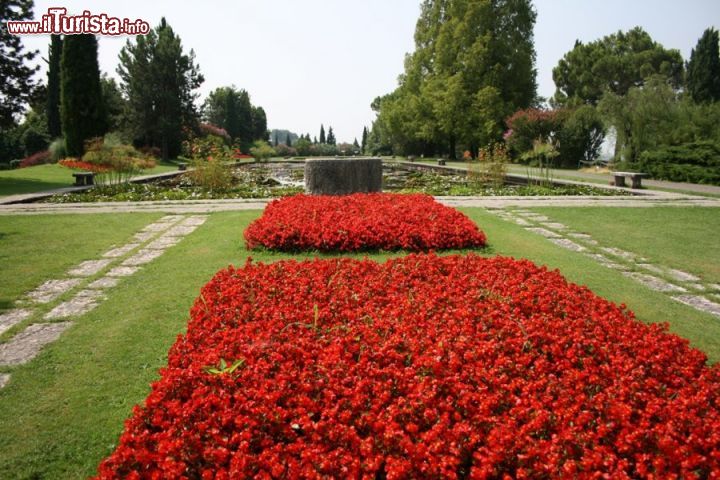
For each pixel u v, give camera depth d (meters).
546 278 4.11
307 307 3.39
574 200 10.58
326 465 1.82
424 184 15.48
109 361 3.05
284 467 1.84
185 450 1.90
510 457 1.88
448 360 2.55
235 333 2.91
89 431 2.36
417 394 2.21
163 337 3.39
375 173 9.57
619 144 21.55
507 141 25.95
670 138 18.47
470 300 3.46
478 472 1.79
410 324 2.98
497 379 2.36
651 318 3.78
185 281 4.64
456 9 29.11
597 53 35.84
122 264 5.33
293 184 16.16
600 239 6.63
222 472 1.77
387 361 2.58
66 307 4.02
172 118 31.98
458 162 29.94
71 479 2.06
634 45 37.88
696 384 2.41
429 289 3.78
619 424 2.07
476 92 28.78
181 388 2.32
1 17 19.28
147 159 18.59
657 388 2.36
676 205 9.62
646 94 19.94
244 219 7.91
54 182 15.81
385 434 1.94
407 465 1.80
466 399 2.19
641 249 6.06
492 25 28.72
